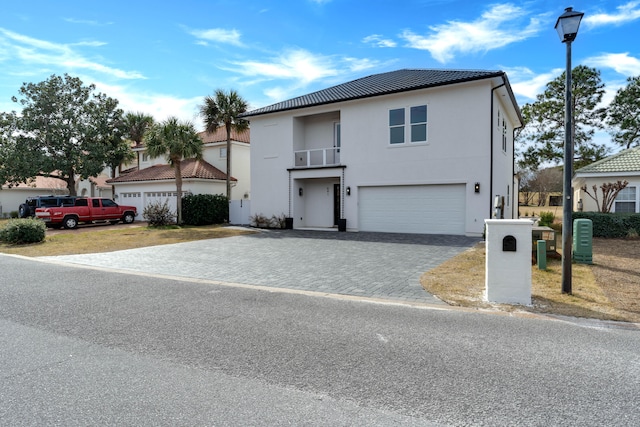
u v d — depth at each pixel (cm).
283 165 2044
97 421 284
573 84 2553
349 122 1820
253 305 612
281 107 2019
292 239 1538
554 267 884
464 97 1555
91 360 400
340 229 1827
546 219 2058
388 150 1723
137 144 3566
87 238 1708
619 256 1034
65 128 2989
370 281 777
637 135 2545
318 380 353
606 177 1723
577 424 278
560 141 2664
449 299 634
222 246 1369
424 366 380
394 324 512
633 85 2488
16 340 459
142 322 527
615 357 400
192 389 337
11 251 1363
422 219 1667
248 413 297
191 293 698
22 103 2955
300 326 506
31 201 2395
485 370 370
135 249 1340
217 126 2455
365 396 323
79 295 686
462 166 1564
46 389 335
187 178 2475
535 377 354
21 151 2878
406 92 1648
